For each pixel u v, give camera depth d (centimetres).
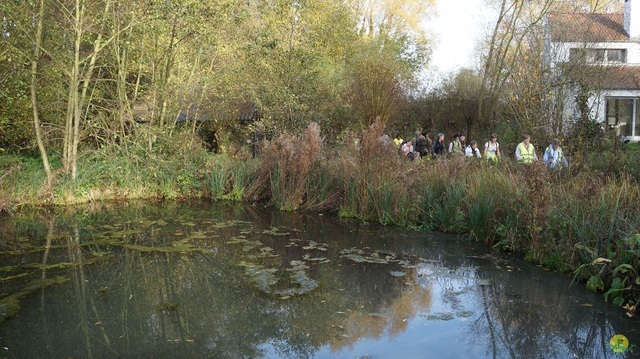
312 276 602
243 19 1355
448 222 855
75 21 1159
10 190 1096
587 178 770
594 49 1669
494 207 763
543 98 1455
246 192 1259
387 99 1827
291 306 503
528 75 1569
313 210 1084
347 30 2212
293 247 746
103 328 450
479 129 2298
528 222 666
